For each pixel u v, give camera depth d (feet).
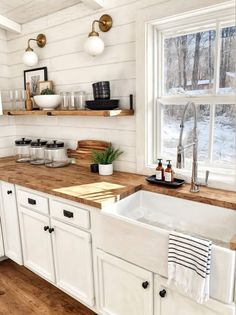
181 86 6.35
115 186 6.10
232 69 5.58
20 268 8.20
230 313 3.81
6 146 10.11
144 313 4.92
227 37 5.53
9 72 9.84
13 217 7.43
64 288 6.46
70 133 8.41
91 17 7.12
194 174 5.61
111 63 6.96
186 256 4.00
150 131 6.70
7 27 8.70
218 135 6.01
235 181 5.55
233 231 5.08
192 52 6.04
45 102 7.70
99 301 5.73
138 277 4.84
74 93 7.46
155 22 6.05
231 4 5.13
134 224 4.65
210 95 5.89
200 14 5.59
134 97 6.70
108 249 5.24
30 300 6.77
